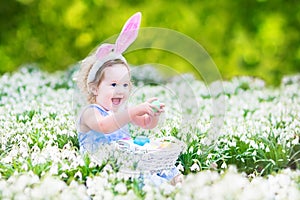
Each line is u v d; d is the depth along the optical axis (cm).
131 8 1673
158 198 521
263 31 1716
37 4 1658
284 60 1702
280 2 1697
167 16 1683
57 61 1664
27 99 902
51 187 525
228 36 1725
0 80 1038
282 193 539
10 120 758
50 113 792
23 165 588
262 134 713
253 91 1052
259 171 673
